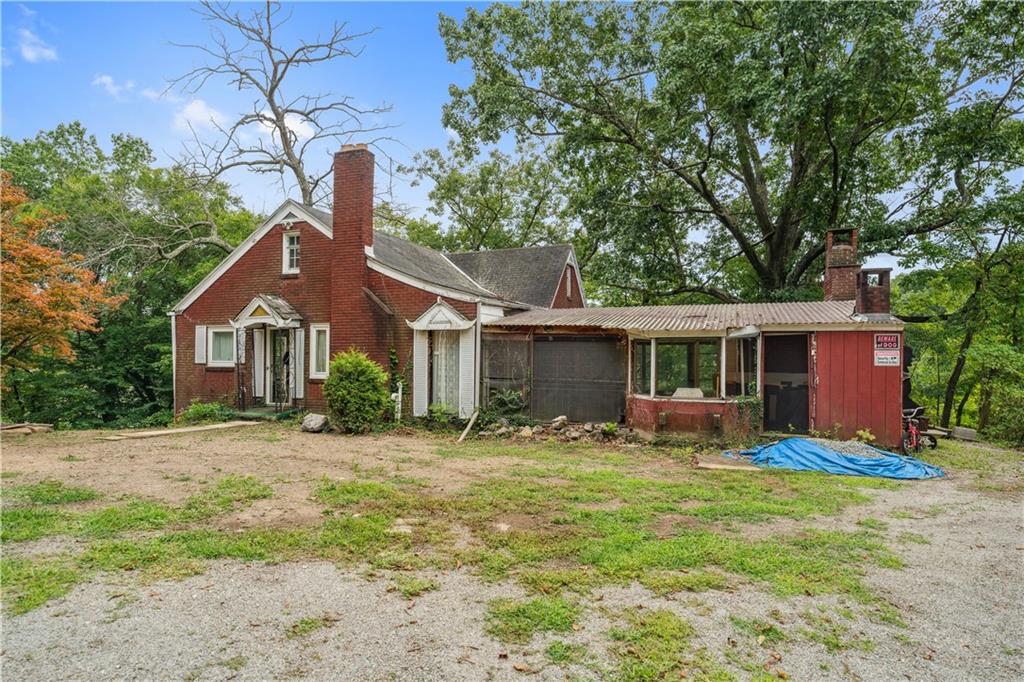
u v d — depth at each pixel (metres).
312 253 15.92
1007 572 4.88
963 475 9.15
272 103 25.86
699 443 11.20
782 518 6.44
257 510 6.48
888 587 4.54
